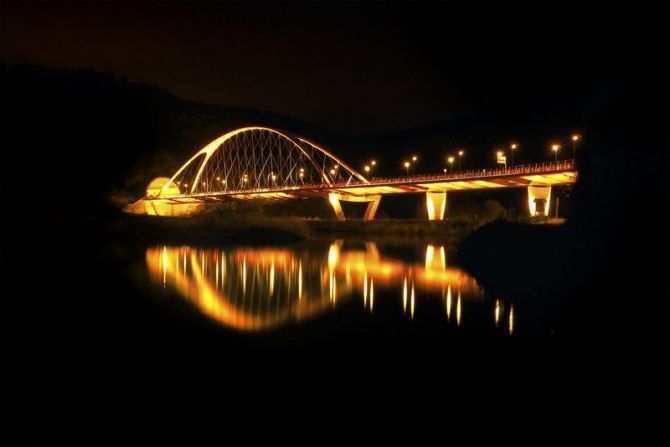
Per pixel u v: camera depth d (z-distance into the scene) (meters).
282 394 13.23
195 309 23.86
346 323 20.91
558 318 19.56
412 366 15.23
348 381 14.08
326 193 109.75
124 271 37.69
